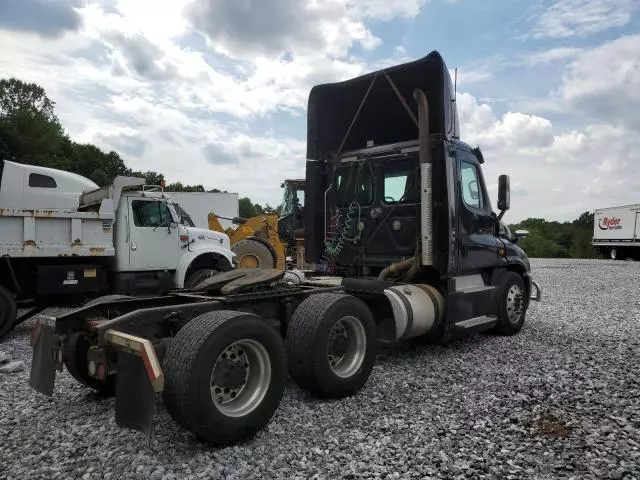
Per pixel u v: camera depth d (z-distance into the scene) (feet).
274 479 10.71
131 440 12.78
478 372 18.58
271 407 13.15
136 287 33.78
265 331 13.14
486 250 23.65
